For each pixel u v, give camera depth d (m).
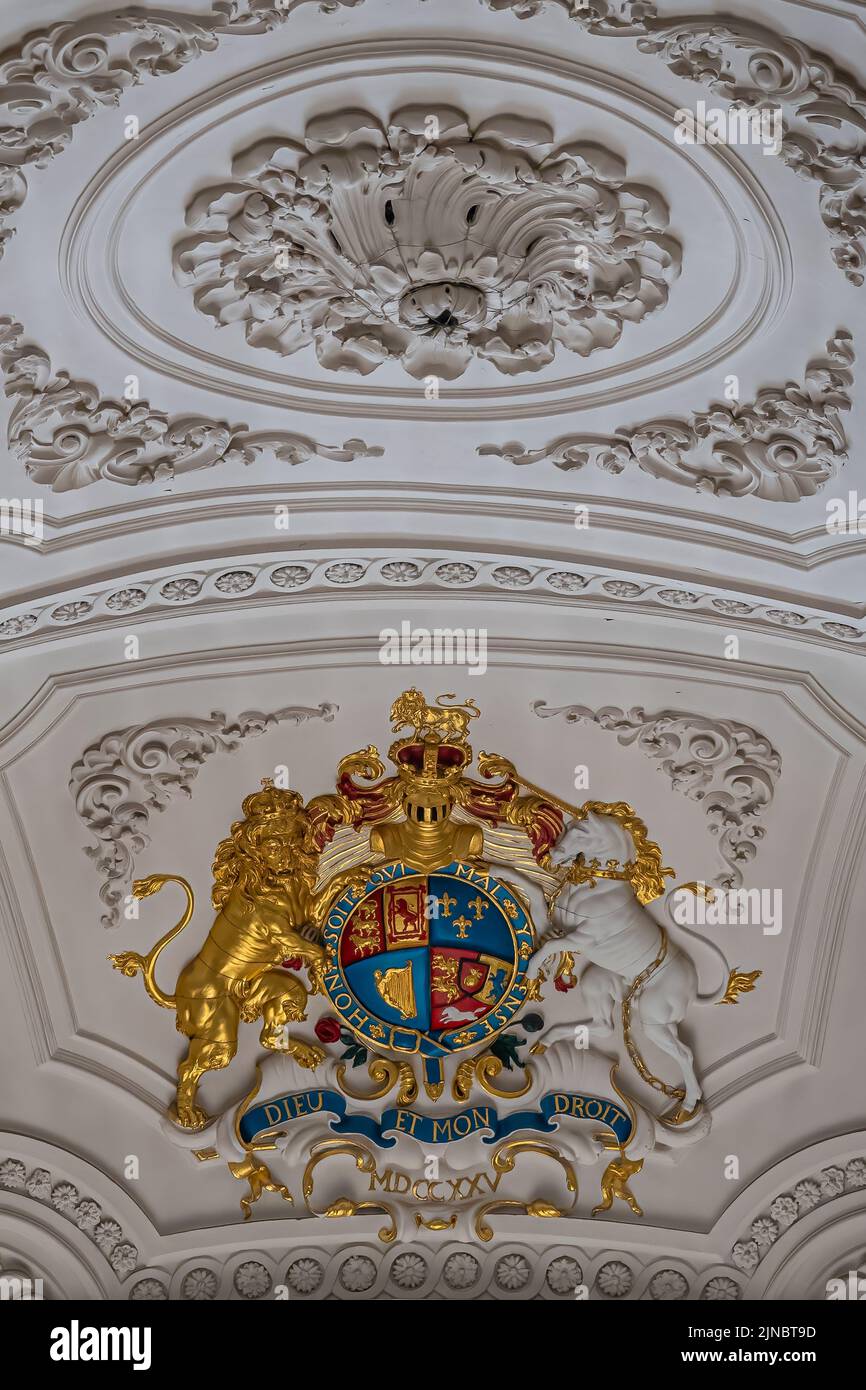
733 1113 10.90
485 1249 10.88
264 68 6.05
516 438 8.09
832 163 6.21
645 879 10.29
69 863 10.19
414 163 6.45
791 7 5.71
